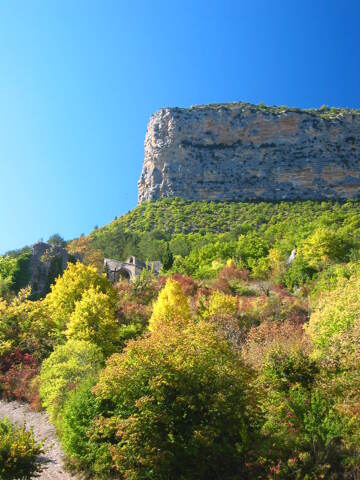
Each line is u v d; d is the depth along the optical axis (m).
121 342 26.03
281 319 25.95
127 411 12.38
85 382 15.78
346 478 10.31
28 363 25.23
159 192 113.25
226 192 109.38
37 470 12.29
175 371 12.01
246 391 12.05
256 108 116.62
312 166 106.81
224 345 13.31
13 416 20.16
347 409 11.32
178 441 11.69
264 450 10.91
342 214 83.00
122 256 73.50
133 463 11.77
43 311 28.83
